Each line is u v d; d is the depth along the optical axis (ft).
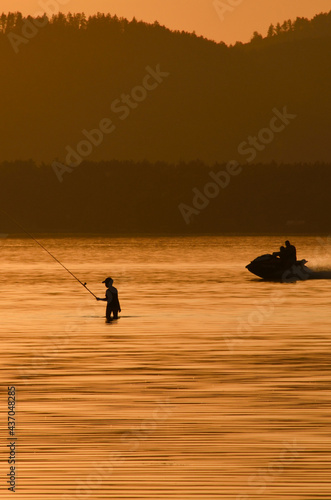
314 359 199.62
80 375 180.55
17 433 135.33
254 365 191.72
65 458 123.54
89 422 141.59
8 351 213.25
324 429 136.87
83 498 108.58
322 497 108.78
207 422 141.18
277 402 154.61
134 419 143.43
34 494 110.22
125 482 114.21
